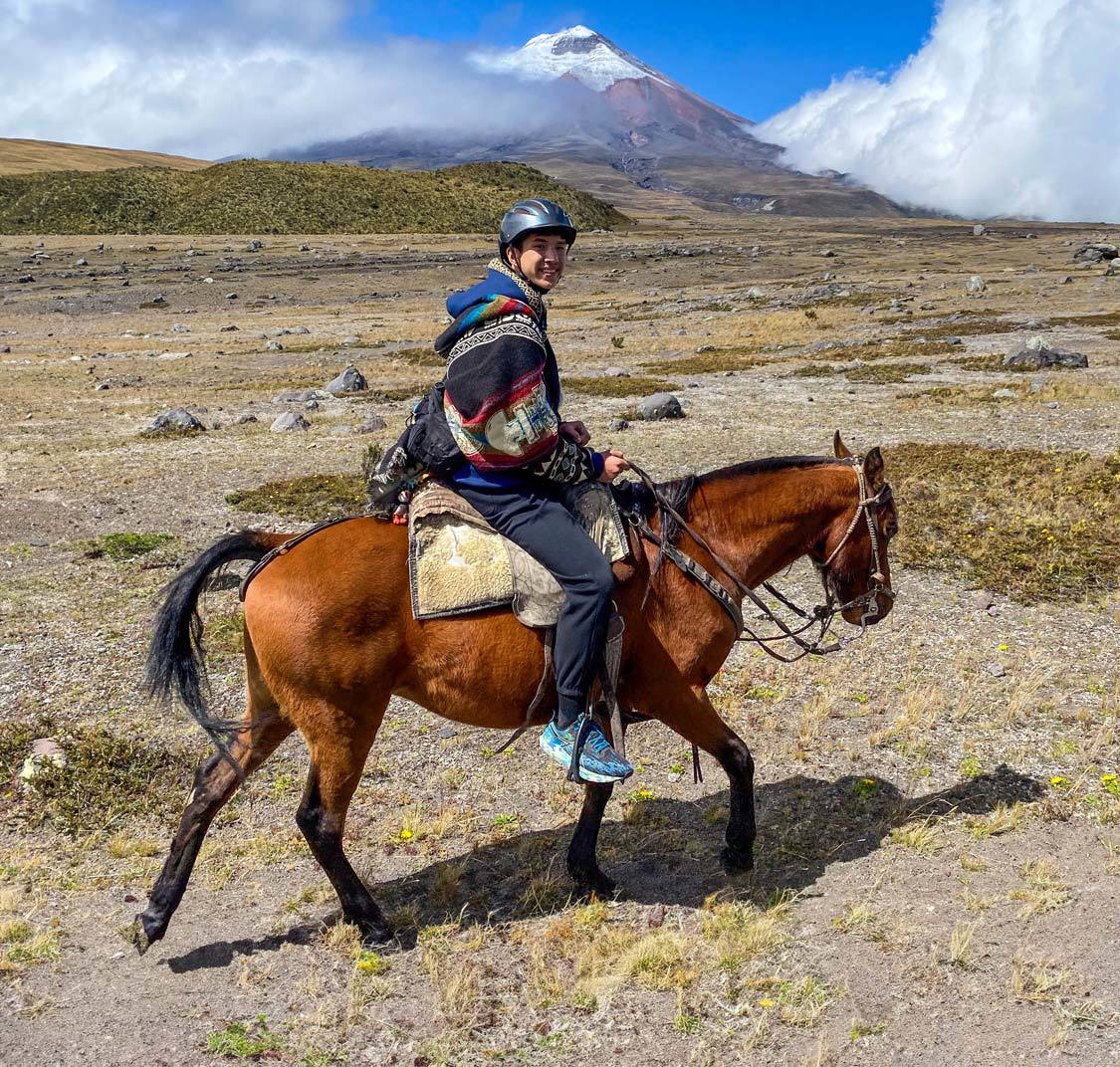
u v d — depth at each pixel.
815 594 9.84
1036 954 4.68
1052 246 79.56
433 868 5.67
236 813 6.23
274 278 64.31
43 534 12.42
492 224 97.69
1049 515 11.41
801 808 6.09
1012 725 7.01
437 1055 4.26
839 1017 4.38
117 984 4.76
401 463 4.62
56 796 6.40
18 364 33.94
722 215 171.50
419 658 4.61
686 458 15.57
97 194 92.94
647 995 4.58
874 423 17.95
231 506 13.61
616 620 4.61
